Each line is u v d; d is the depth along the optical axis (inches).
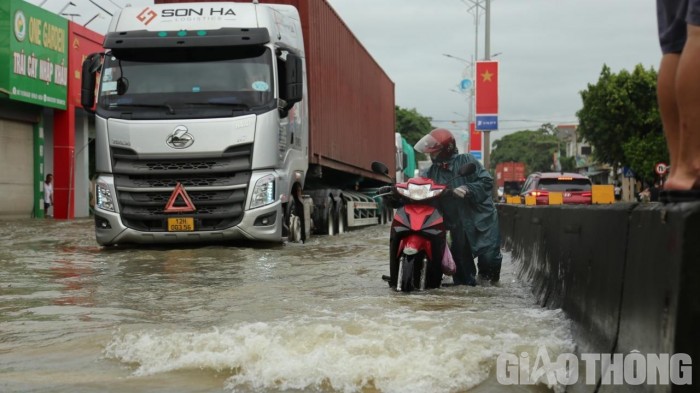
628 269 151.7
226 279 332.2
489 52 1502.2
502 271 396.5
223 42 461.1
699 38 138.7
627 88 1989.4
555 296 245.1
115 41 461.4
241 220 450.0
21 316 242.1
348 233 740.7
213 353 179.5
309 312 237.3
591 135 2078.0
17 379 167.5
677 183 140.7
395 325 205.9
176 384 162.2
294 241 526.6
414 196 293.1
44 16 1054.4
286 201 485.4
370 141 946.1
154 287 307.3
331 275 348.5
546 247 285.9
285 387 158.9
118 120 450.0
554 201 810.2
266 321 220.4
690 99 139.6
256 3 491.5
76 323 229.5
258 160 452.8
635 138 1991.9
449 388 155.9
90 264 390.9
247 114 450.9
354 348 178.7
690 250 116.1
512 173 2901.1
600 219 181.0
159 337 199.3
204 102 453.1
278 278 336.8
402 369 164.2
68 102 1133.1
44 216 1104.8
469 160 310.5
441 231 292.5
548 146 5497.1
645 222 140.6
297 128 534.0
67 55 1129.4
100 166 455.8
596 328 174.1
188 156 446.0
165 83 458.0
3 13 956.6
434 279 307.7
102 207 453.4
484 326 205.6
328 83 679.7
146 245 475.8
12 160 1034.1
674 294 118.3
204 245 479.8
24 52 999.0
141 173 448.5
